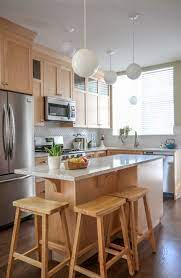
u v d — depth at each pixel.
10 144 3.09
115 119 5.90
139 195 2.30
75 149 4.93
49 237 2.32
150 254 2.38
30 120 3.41
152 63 5.02
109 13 2.87
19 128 3.22
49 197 2.29
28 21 3.05
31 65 3.46
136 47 4.03
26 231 2.94
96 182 2.39
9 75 3.12
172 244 2.58
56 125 4.84
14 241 1.98
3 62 3.03
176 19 3.04
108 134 5.98
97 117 5.42
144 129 5.42
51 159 2.20
